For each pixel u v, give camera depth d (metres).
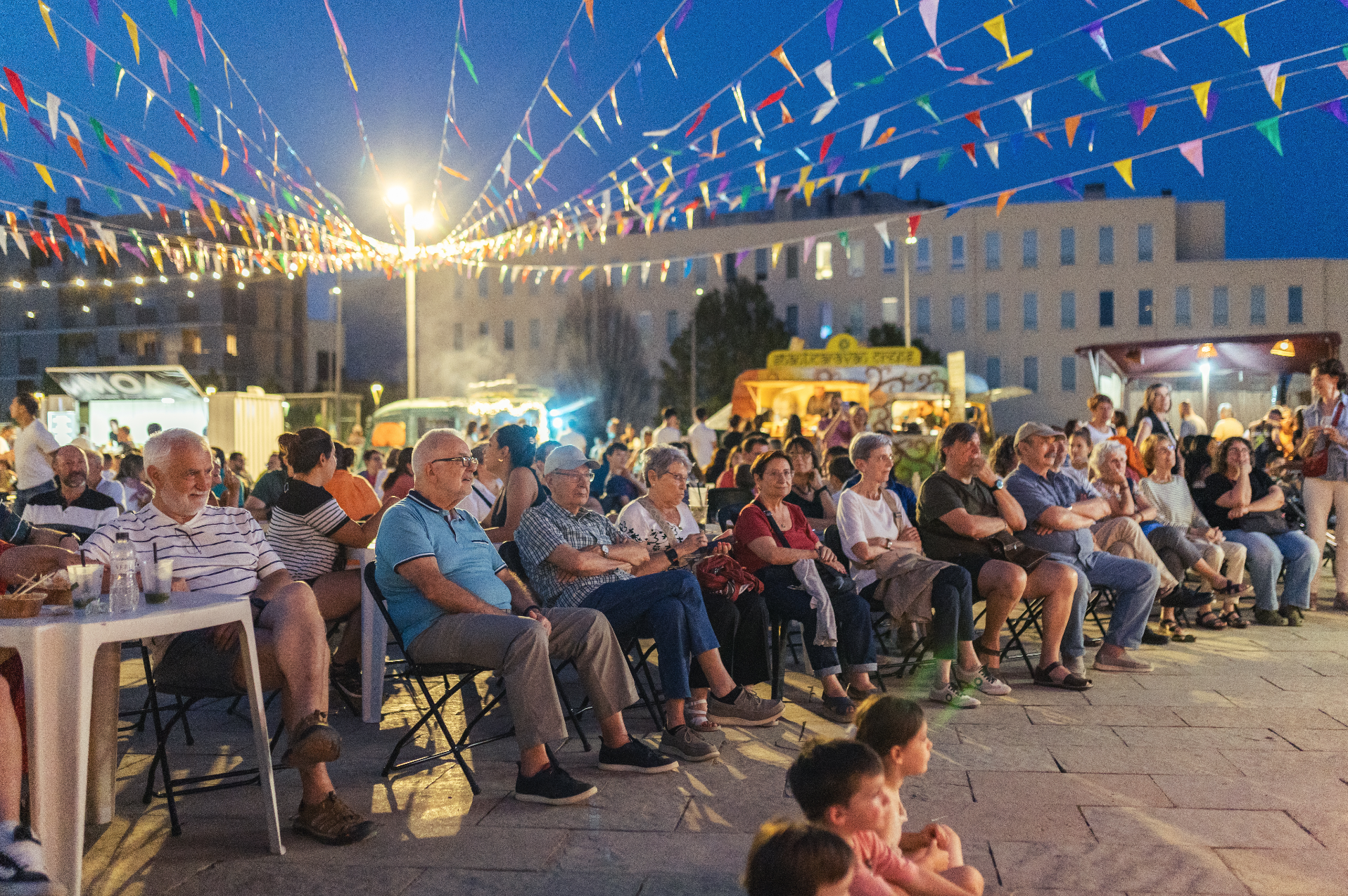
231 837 3.67
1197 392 16.77
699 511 14.53
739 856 3.42
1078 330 55.09
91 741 3.76
